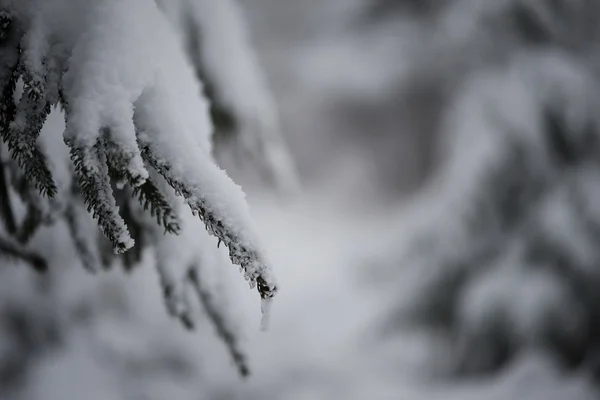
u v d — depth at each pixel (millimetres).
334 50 11328
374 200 12930
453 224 4906
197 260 1418
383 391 4668
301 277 8695
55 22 1272
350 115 12312
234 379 4641
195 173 1247
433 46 8883
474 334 4531
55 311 3219
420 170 11695
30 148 1259
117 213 1222
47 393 3193
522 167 4676
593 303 4312
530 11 5004
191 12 1576
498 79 4992
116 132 1235
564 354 4270
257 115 1674
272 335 6445
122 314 3516
